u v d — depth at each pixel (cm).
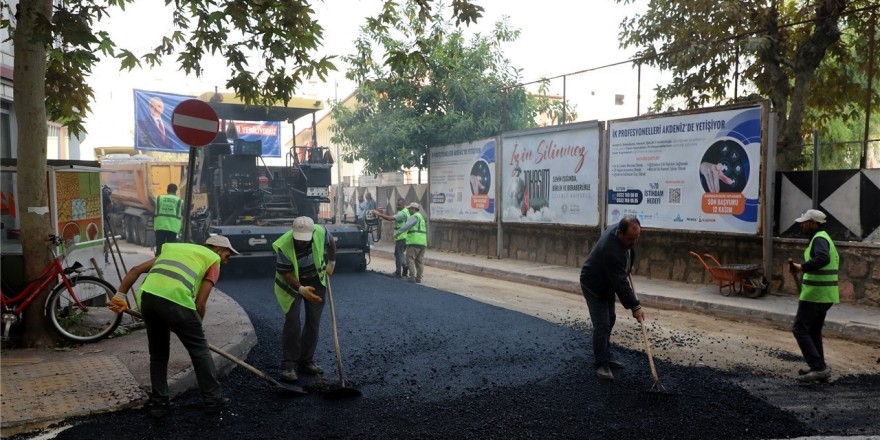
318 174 1295
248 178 1230
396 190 1983
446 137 1731
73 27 611
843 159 1331
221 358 602
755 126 951
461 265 1416
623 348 677
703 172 1027
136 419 464
